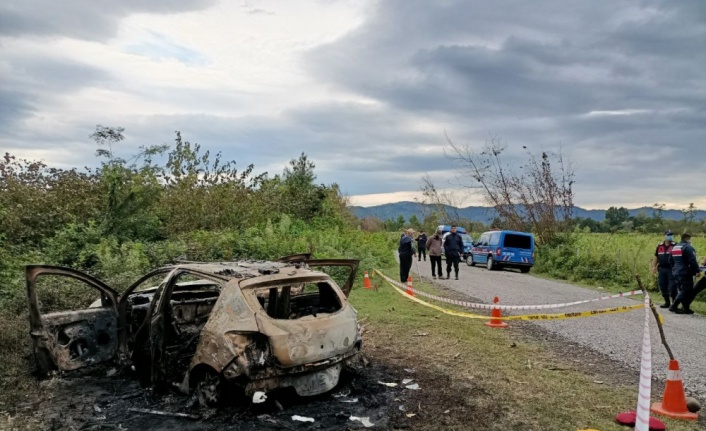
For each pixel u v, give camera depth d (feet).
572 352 26.84
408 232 54.13
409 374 22.33
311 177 107.14
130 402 19.27
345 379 20.90
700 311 41.60
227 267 20.68
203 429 16.66
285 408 18.28
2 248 42.27
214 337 17.81
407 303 41.81
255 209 73.67
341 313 19.61
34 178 55.98
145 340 20.93
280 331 17.46
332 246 67.41
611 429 16.55
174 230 62.69
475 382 21.27
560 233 84.79
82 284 35.37
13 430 16.67
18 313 30.83
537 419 17.34
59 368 21.24
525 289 53.47
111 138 59.98
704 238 87.30
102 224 53.88
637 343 29.12
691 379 22.43
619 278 59.16
